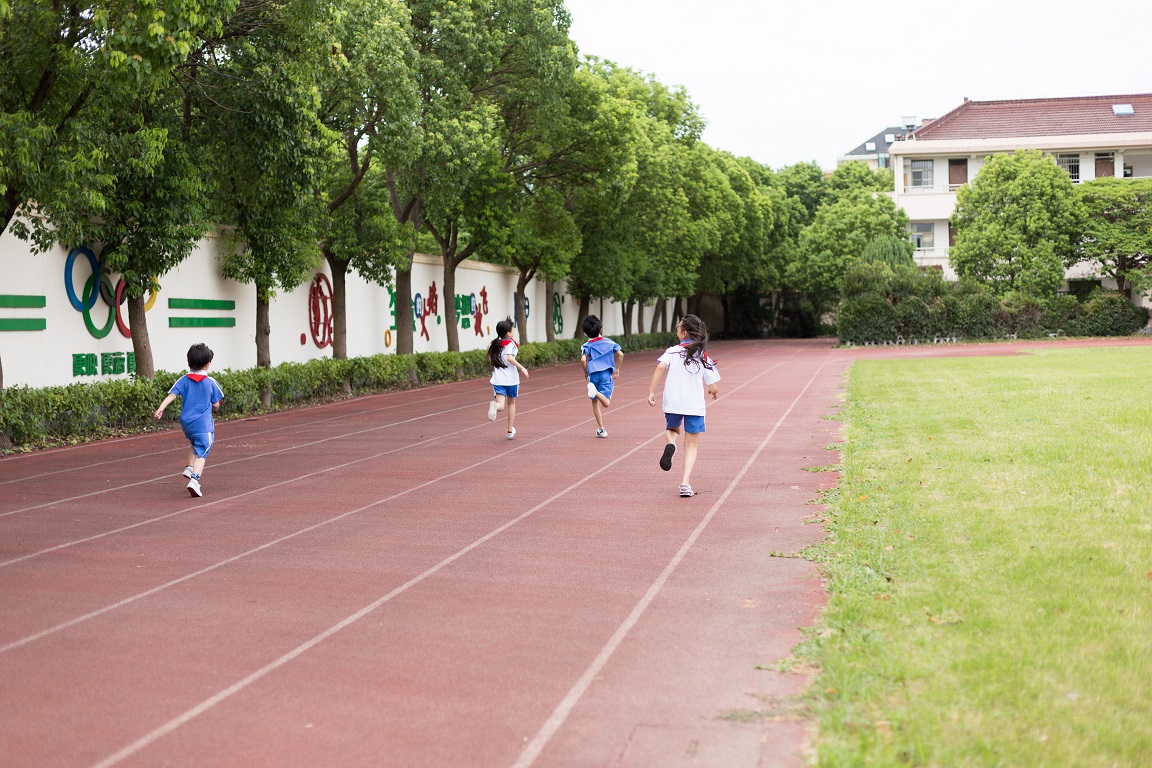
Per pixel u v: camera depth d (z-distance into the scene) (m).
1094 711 3.96
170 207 15.42
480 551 7.26
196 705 4.46
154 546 7.59
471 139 21.70
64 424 14.41
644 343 49.06
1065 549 6.46
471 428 15.38
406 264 23.88
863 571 6.22
